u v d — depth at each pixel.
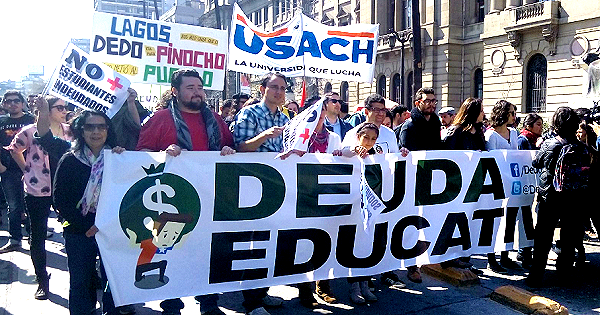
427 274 5.23
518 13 23.16
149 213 3.47
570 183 4.51
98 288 4.71
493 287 4.82
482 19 26.64
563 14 21.42
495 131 5.44
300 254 4.04
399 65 30.12
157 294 3.51
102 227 3.31
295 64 6.69
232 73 45.41
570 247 4.74
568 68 21.31
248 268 3.84
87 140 3.34
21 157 4.43
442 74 27.36
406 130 4.93
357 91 33.84
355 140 4.52
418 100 4.95
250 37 6.46
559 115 4.58
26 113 6.20
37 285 4.77
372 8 32.50
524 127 6.46
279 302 4.26
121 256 3.39
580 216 4.65
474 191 4.83
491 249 4.98
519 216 5.12
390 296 4.57
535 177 5.17
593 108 8.58
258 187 3.85
